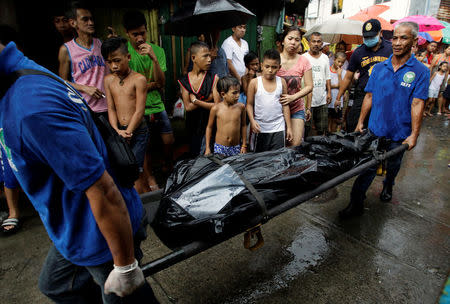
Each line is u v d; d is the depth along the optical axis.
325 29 5.70
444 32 10.15
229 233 1.33
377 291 1.96
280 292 1.95
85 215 1.00
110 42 2.39
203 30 3.47
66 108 0.86
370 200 3.23
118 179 1.08
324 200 3.22
